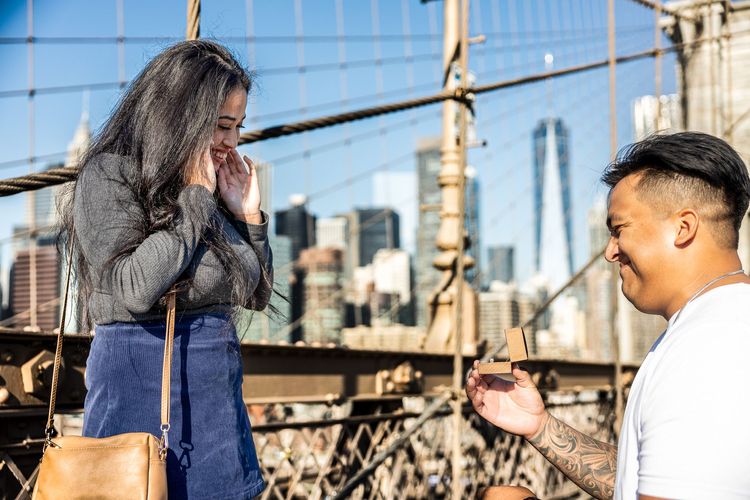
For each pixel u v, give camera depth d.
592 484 1.82
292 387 3.47
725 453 1.13
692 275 1.38
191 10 2.31
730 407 1.15
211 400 1.70
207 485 1.67
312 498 3.54
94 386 1.69
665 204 1.39
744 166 1.39
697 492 1.13
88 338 2.38
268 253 1.90
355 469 3.88
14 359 2.25
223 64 1.77
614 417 7.04
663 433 1.19
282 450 3.38
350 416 3.99
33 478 2.27
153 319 1.68
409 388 4.29
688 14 9.15
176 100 1.70
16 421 2.27
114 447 1.57
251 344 3.18
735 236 1.39
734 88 9.03
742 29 9.12
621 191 1.45
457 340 3.23
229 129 1.81
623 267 1.47
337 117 2.66
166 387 1.63
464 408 4.76
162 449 1.60
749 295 1.29
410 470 4.30
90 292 1.70
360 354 3.92
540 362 5.83
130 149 1.71
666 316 1.42
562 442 1.83
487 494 1.84
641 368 1.36
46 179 1.93
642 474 1.21
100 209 1.63
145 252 1.58
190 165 1.71
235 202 1.86
